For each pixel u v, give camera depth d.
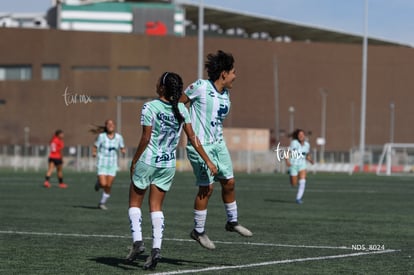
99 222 20.56
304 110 130.00
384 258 13.59
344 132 132.38
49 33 119.44
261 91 127.75
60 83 119.06
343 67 132.25
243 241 16.23
